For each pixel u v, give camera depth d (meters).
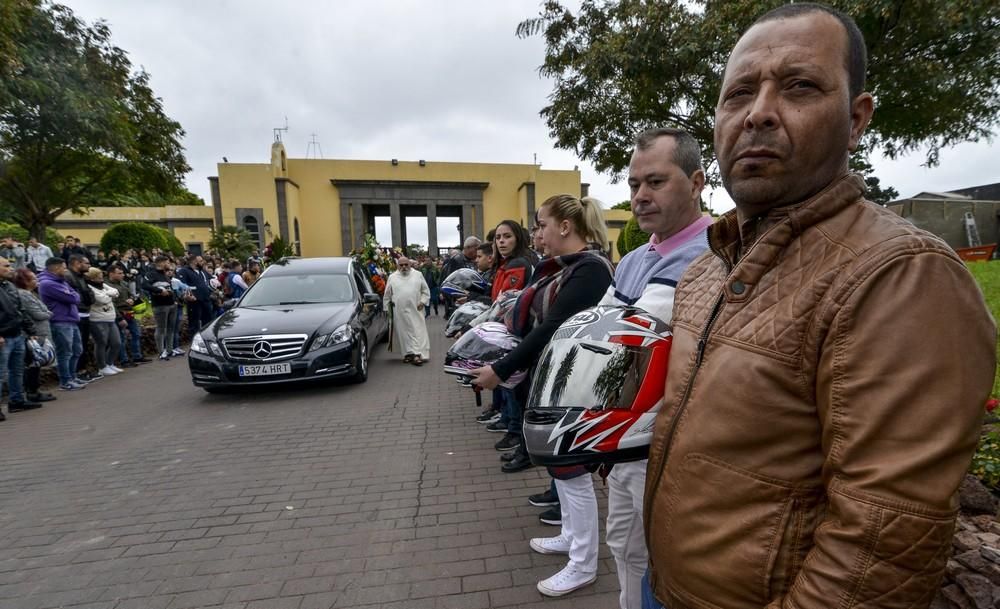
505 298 2.77
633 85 8.95
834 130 0.79
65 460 4.12
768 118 0.79
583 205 2.38
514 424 3.71
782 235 0.82
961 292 0.65
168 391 6.42
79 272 7.38
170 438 4.58
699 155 1.78
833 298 0.72
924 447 0.61
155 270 9.09
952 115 7.62
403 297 7.55
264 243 28.55
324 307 6.34
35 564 2.63
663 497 0.94
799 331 0.75
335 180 31.06
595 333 1.20
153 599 2.31
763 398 0.77
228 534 2.86
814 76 0.78
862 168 10.27
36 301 5.93
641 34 8.07
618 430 1.09
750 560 0.78
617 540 1.61
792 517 0.76
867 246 0.72
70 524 3.05
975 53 6.66
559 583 2.22
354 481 3.52
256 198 28.56
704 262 1.09
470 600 2.21
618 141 10.24
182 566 2.56
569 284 2.07
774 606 0.74
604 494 3.27
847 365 0.68
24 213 18.27
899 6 6.02
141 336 9.32
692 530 0.87
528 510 3.02
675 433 0.92
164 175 19.70
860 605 0.65
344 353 5.84
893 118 7.89
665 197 1.72
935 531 0.61
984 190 29.66
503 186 33.28
